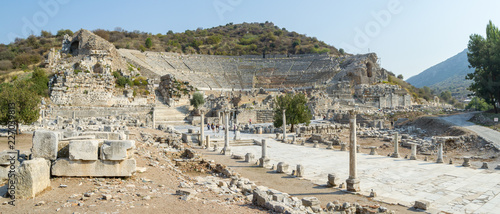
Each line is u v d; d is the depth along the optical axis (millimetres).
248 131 49844
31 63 88000
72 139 12414
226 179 16547
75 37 89562
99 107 56562
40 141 11391
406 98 101688
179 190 10742
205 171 19703
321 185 16422
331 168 21328
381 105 96438
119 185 11023
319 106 81375
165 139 29297
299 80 120938
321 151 29766
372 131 50812
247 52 173500
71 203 8758
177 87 76375
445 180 17828
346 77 111812
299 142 38500
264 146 21641
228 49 176625
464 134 38375
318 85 105438
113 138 15594
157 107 66500
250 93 97812
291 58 150875
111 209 8414
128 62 100188
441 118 55219
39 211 8102
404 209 12781
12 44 115938
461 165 22734
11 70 82562
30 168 9109
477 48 55844
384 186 16484
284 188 15805
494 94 53156
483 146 33375
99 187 10500
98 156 11836
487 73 53781
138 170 13805
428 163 23344
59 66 74562
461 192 15398
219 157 25000
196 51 168000
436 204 13539
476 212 12570
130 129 32438
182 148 26359
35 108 27688
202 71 124125
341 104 91938
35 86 55094
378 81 118062
